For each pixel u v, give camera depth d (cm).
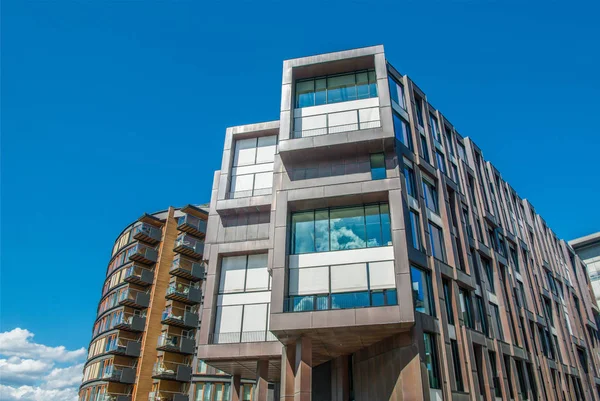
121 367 4353
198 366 4391
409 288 1764
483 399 2153
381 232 1966
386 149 2153
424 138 2634
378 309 1745
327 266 1948
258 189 2753
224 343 2323
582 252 5434
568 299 4072
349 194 2025
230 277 2548
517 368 2684
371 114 2242
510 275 3067
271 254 2283
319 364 2542
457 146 3155
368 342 1980
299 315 1803
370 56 2341
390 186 2005
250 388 4306
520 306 3008
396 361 1798
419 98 2739
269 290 2445
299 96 2422
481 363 2236
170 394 4297
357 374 2155
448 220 2439
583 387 3422
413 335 1753
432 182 2517
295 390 1848
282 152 2189
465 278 2358
